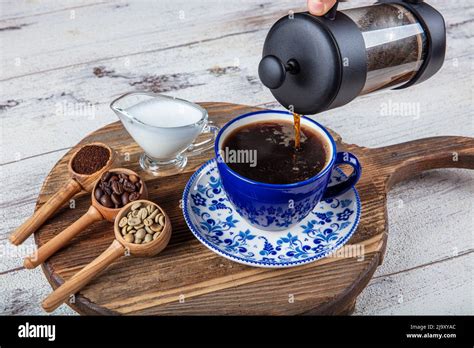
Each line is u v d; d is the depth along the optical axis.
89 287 0.91
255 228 1.01
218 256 0.97
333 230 1.00
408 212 1.35
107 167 1.06
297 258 0.95
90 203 1.06
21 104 1.65
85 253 0.97
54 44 1.89
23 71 1.77
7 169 1.44
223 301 0.90
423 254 1.26
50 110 1.63
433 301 1.16
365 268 0.95
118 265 0.95
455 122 1.61
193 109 1.16
